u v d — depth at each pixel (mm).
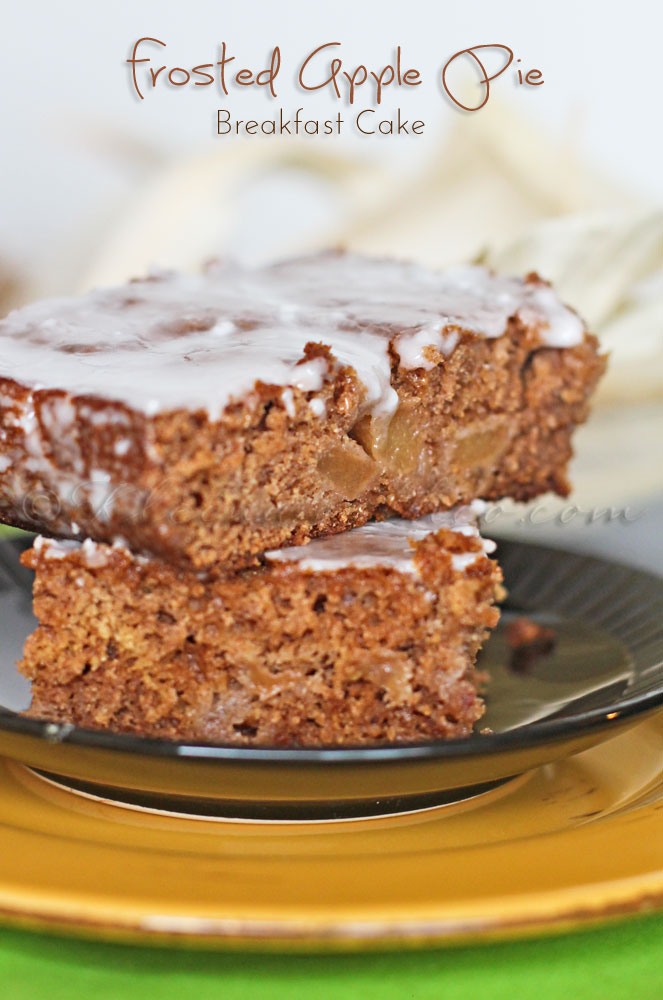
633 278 688
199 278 496
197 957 370
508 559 494
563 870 365
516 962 371
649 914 379
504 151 708
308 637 406
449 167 711
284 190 725
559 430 499
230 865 368
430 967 369
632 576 476
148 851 374
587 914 357
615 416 692
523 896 358
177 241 729
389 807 396
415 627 405
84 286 737
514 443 488
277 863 369
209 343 428
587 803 402
